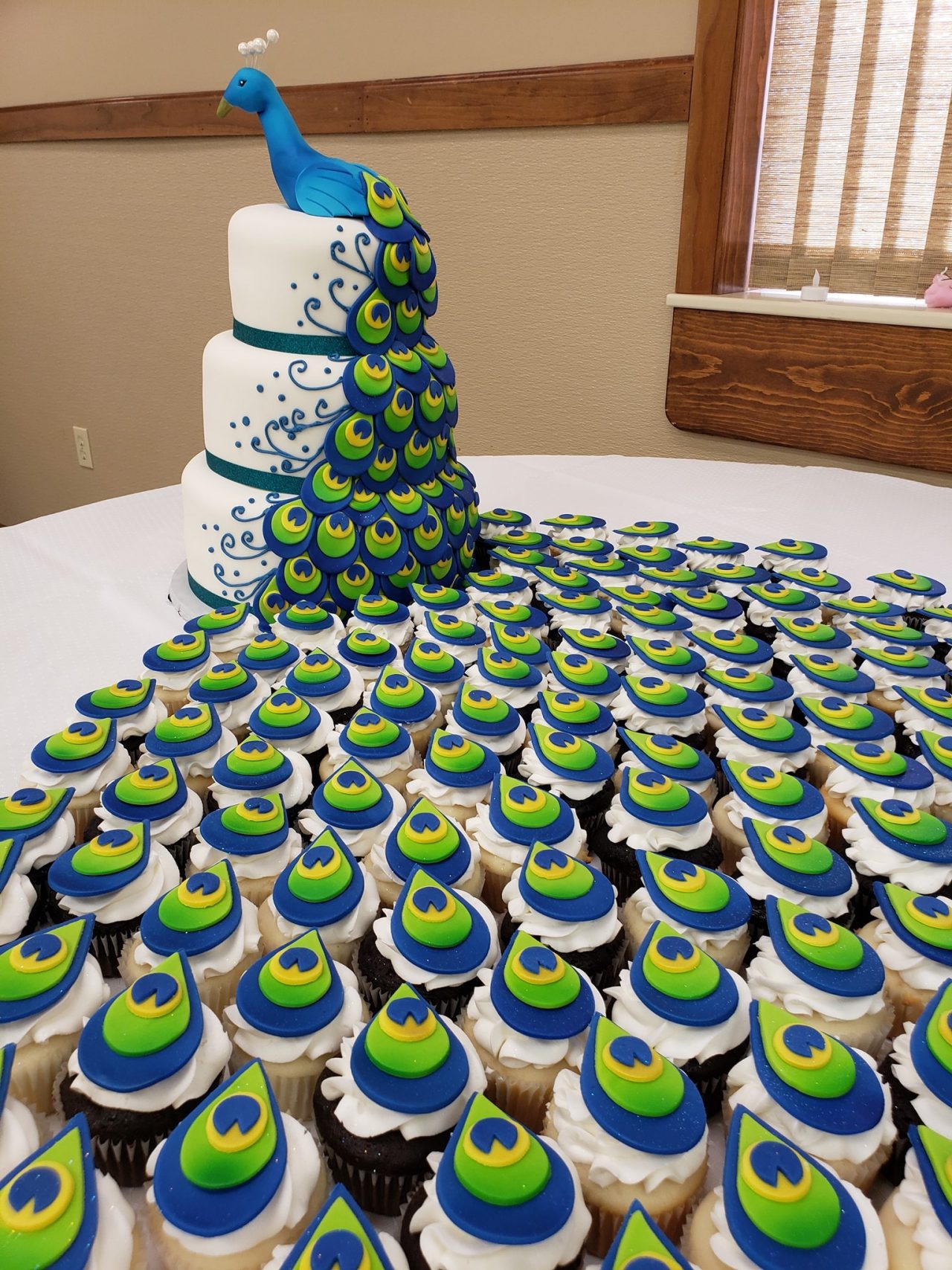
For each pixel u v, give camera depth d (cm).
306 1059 84
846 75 227
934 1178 71
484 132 269
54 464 424
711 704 138
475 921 96
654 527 194
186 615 167
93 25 330
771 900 96
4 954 87
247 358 151
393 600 164
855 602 165
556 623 160
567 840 108
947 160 224
